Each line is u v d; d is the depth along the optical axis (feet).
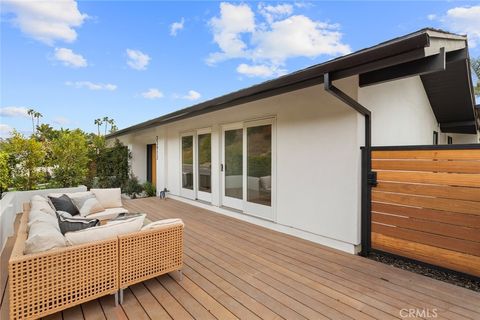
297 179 14.75
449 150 9.87
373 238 11.93
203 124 22.88
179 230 9.90
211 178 22.00
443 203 10.00
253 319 7.54
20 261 6.87
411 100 17.47
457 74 17.70
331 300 8.45
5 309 8.21
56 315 7.81
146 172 36.86
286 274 10.29
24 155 23.25
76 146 26.84
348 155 12.39
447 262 9.87
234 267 10.95
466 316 7.56
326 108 13.25
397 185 11.19
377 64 8.68
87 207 15.84
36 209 11.07
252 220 17.85
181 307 8.17
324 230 13.44
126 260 8.63
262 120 16.98
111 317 7.73
